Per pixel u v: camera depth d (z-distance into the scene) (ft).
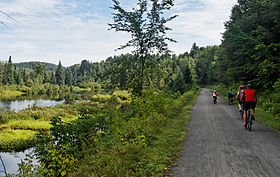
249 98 24.73
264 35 58.95
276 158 14.99
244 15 87.71
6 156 43.16
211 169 13.51
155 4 44.06
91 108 27.35
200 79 280.10
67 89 391.65
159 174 12.87
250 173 12.58
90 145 20.18
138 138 19.43
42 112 97.76
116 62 48.03
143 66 47.73
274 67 50.31
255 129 25.41
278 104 37.86
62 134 19.52
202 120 33.83
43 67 460.55
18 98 244.22
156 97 37.93
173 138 22.40
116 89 48.98
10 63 380.78
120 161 14.67
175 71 315.37
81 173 14.23
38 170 15.20
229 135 22.71
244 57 78.54
